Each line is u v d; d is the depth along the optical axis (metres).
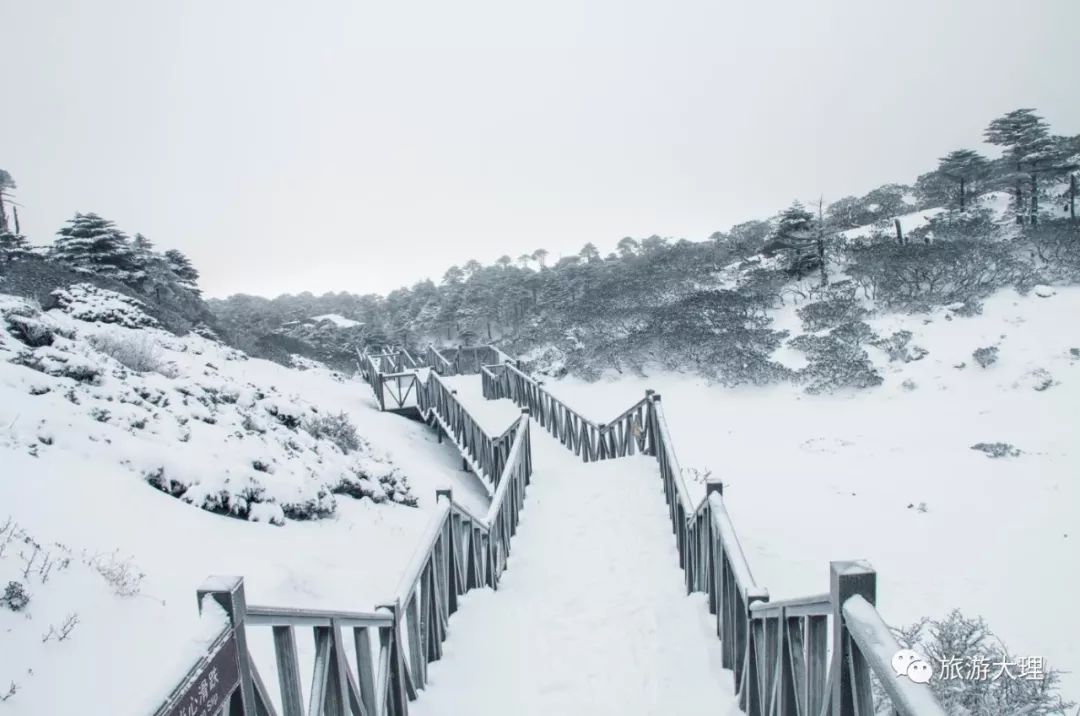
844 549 10.69
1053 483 12.81
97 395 7.07
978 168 34.59
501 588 6.36
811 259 29.91
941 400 18.45
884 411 18.75
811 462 16.00
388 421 16.33
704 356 24.72
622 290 34.78
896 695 1.57
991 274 23.70
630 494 8.88
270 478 6.83
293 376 18.06
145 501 5.53
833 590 2.10
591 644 4.97
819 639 2.59
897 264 25.61
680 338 25.95
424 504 9.74
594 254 54.19
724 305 28.00
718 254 37.09
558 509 8.77
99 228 22.41
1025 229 26.39
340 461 9.05
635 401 24.20
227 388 9.50
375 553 6.73
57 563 3.99
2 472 4.89
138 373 8.76
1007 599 8.80
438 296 52.97
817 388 20.78
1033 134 32.38
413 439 15.49
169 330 15.77
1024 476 13.34
